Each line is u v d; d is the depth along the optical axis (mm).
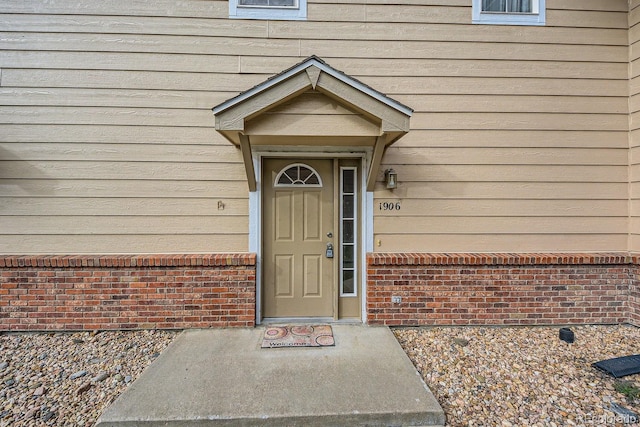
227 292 3402
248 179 3385
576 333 3342
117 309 3361
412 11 3564
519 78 3613
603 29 3619
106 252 3449
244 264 3389
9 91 3379
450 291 3482
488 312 3498
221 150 3508
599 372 2619
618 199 3621
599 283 3549
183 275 3387
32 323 3312
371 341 3086
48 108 3402
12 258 3281
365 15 3539
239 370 2584
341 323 3531
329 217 3619
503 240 3619
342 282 3629
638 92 3541
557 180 3627
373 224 3562
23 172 3393
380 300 3455
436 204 3598
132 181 3457
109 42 3428
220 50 3484
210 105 3486
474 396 2344
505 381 2512
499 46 3604
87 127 3428
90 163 3432
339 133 2906
